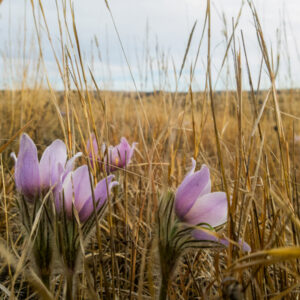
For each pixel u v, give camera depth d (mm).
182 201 857
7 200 1772
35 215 822
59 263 833
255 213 1077
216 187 1474
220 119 3109
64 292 968
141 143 2367
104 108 1233
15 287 1312
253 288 975
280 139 1164
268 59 1101
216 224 881
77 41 1168
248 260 989
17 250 1420
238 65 1050
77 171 835
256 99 1186
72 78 1201
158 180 1521
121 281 1291
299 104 3324
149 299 1082
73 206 799
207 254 1371
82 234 856
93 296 861
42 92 4188
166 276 882
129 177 1998
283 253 644
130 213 1609
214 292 1224
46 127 3545
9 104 3518
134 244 1246
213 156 2461
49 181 830
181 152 2189
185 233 863
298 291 990
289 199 1126
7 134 3061
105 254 1419
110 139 2367
